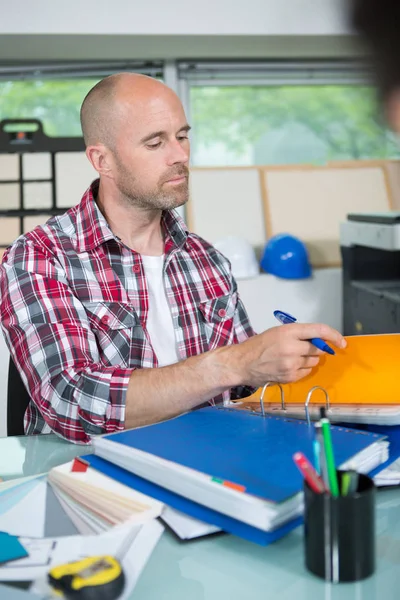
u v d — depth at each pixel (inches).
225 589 20.9
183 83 107.0
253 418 32.8
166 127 48.1
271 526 22.1
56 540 24.0
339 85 110.3
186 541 24.2
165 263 51.4
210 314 51.9
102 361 46.1
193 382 36.9
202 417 33.5
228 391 48.0
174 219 52.7
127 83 48.5
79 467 30.0
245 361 35.9
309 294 100.7
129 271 48.6
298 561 22.7
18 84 105.2
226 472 25.0
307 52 103.8
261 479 24.2
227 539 24.5
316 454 22.5
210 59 106.0
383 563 22.2
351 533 20.7
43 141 96.6
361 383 35.2
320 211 108.1
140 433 30.9
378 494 28.3
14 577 21.4
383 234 75.6
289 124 112.7
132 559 22.7
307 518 21.4
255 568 22.3
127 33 91.4
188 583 21.3
